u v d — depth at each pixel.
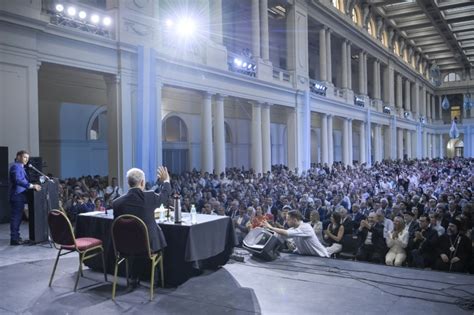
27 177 7.46
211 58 16.70
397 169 24.92
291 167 23.25
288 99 22.58
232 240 5.88
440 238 7.25
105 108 17.64
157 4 14.15
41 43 10.74
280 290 4.91
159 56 14.04
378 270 5.74
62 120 16.19
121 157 13.03
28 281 5.23
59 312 4.27
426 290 4.89
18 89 10.07
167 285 5.09
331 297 4.67
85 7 12.11
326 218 10.55
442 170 26.47
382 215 8.23
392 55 38.06
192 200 11.82
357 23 32.31
